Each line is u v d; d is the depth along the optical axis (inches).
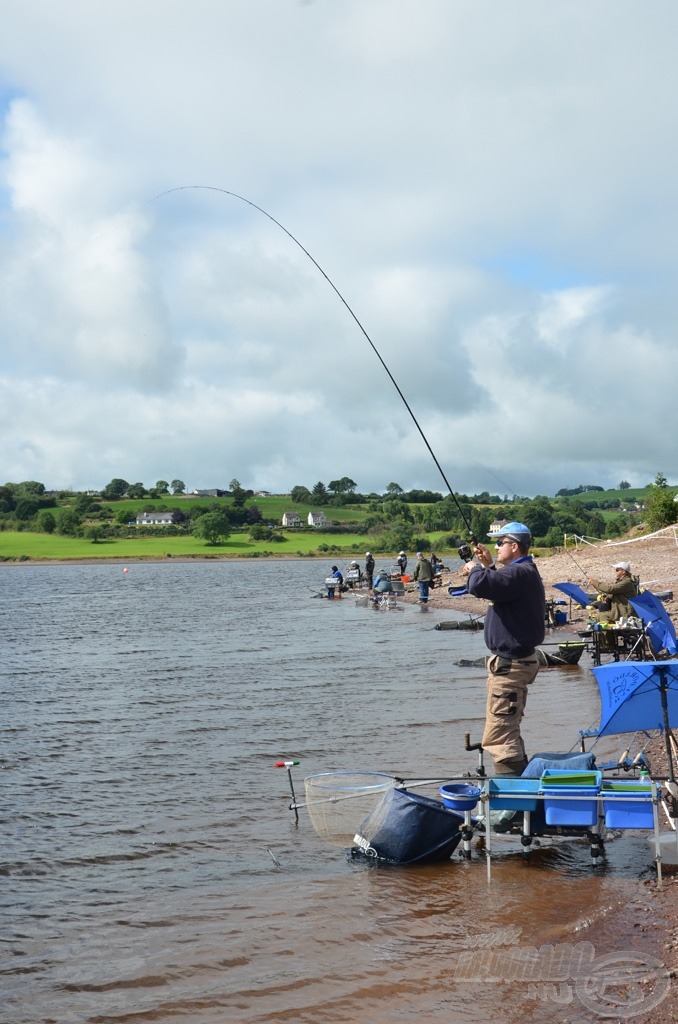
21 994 202.2
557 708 504.7
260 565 5187.0
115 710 569.6
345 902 243.6
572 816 254.2
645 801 249.3
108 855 291.4
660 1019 176.1
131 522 7760.8
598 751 391.5
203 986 202.4
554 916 225.9
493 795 259.6
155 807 344.5
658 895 234.5
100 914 244.5
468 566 277.3
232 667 763.4
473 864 267.3
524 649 276.4
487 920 226.1
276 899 248.8
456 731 460.1
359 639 960.3
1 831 318.7
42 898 256.7
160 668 778.2
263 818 325.7
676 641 398.6
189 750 442.6
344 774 309.9
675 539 1646.2
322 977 203.2
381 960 209.2
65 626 1270.9
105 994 201.2
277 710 542.0
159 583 2906.0
